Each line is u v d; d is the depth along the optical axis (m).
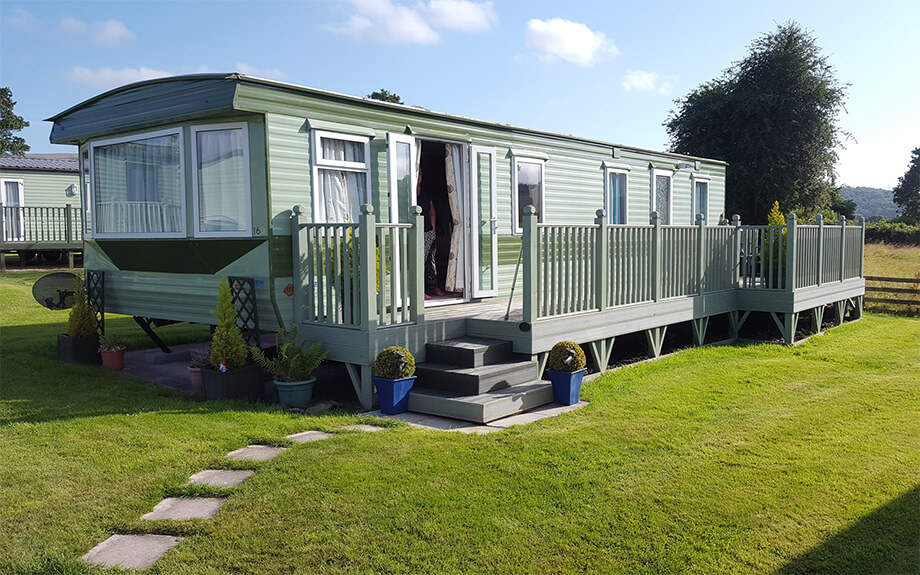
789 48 29.41
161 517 4.03
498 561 3.48
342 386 7.67
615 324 8.21
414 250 6.91
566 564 3.45
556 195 10.32
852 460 4.92
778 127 28.80
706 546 3.61
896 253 26.47
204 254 7.19
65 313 13.17
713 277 10.42
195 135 7.10
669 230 9.38
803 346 10.33
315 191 7.03
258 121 6.64
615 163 11.66
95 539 3.75
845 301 13.41
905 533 3.76
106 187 8.26
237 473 4.74
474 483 4.45
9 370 8.19
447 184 8.64
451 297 8.94
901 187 51.31
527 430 5.70
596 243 7.94
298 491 4.32
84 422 5.91
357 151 7.47
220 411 6.30
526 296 6.96
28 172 19.58
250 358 7.08
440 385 6.61
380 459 4.90
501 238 9.23
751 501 4.18
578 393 6.76
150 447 5.24
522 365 6.90
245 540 3.70
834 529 3.81
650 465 4.80
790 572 3.38
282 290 6.85
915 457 4.98
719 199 15.48
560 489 4.35
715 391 7.19
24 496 4.30
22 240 18.69
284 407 6.55
